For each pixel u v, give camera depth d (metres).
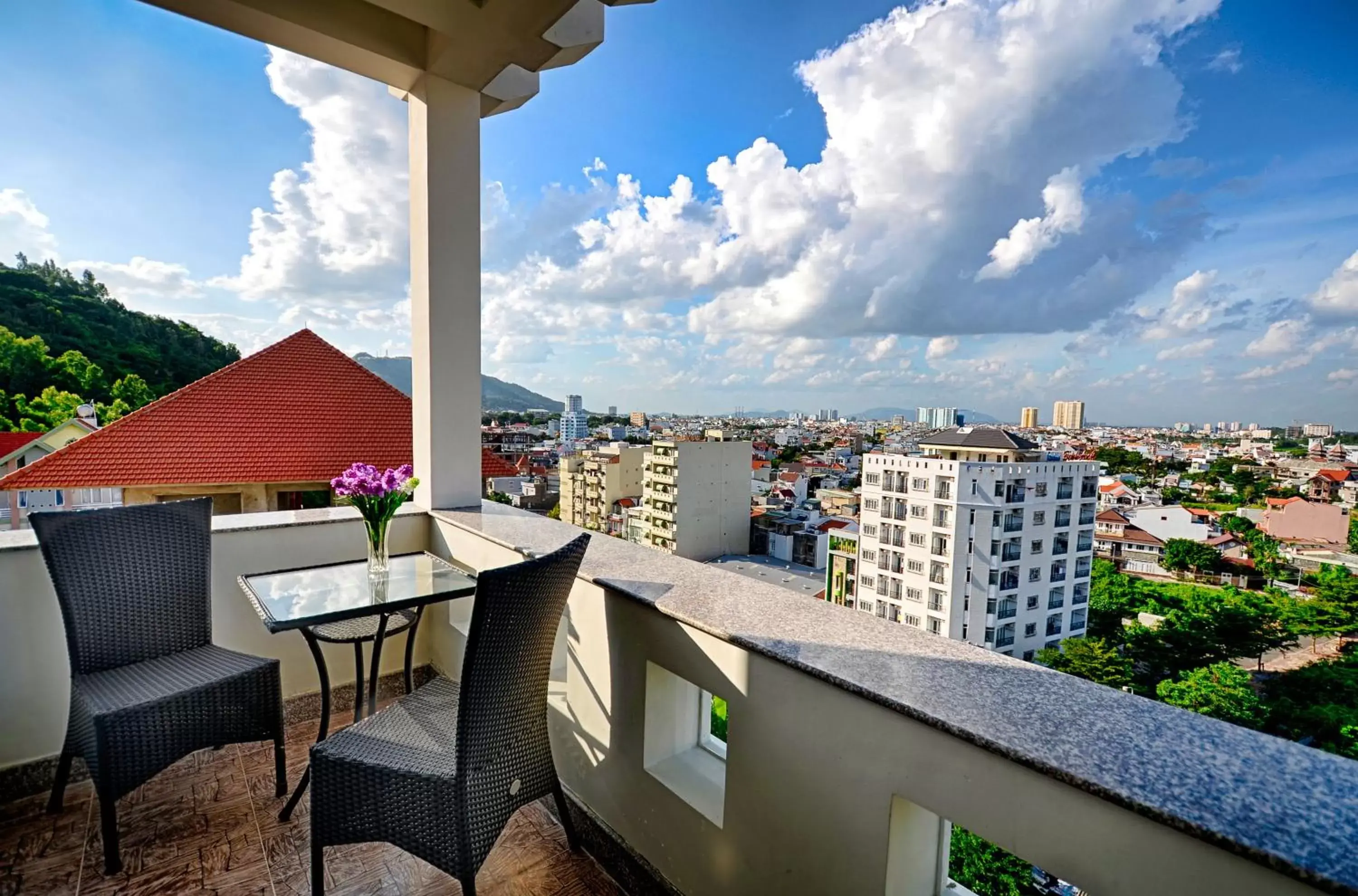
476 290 2.71
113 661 1.84
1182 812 0.64
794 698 1.13
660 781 1.50
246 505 5.61
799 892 1.15
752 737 1.23
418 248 2.63
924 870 1.04
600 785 1.72
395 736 1.48
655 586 1.57
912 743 0.93
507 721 1.40
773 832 1.20
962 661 1.08
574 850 1.72
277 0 2.04
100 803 1.57
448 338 2.65
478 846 1.30
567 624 1.85
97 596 1.81
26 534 2.04
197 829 1.79
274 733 1.92
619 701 1.63
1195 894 0.65
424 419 2.70
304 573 2.01
